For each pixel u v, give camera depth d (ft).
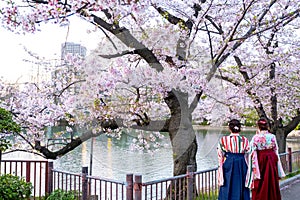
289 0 37.19
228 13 33.19
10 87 30.86
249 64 40.83
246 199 20.44
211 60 26.09
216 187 24.26
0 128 20.79
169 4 27.22
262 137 24.16
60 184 26.71
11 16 19.60
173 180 20.98
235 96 37.52
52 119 30.09
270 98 45.09
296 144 84.07
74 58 25.63
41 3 20.72
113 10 20.95
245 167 20.54
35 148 30.19
